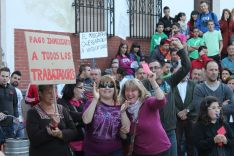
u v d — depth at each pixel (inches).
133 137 278.5
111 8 551.8
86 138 282.0
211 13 593.3
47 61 251.9
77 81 318.0
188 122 381.1
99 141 276.7
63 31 509.4
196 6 680.4
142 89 283.3
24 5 477.1
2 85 395.9
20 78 441.7
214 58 575.2
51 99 252.4
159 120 286.4
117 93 283.1
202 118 285.0
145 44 593.3
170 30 574.2
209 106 282.8
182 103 383.9
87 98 346.9
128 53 535.2
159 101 275.3
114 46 554.9
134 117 280.7
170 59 480.4
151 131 278.5
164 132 284.5
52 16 499.2
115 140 278.4
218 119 287.0
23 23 476.7
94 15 540.4
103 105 278.1
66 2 513.0
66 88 316.2
